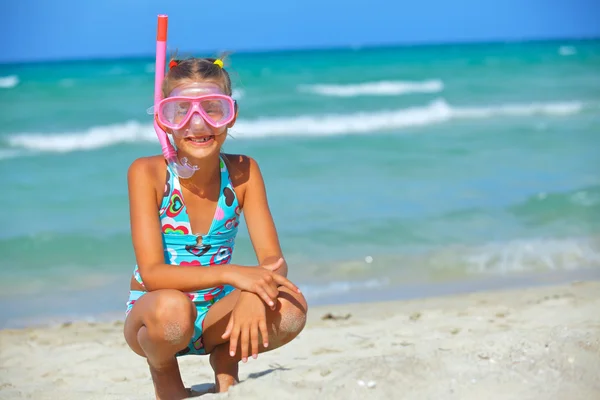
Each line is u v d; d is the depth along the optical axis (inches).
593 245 290.4
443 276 258.8
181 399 114.1
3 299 244.2
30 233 317.4
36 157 523.2
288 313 107.3
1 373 168.2
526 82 1057.5
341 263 272.8
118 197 389.4
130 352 185.8
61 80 1037.2
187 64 114.3
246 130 651.5
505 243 294.8
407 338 177.6
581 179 409.7
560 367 101.5
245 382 106.4
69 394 145.4
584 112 772.0
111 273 271.9
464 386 96.1
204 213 117.1
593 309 194.1
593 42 2682.1
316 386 102.3
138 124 681.6
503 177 420.2
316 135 616.1
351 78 1107.3
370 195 378.0
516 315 196.7
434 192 383.6
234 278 104.9
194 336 113.9
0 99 844.6
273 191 388.5
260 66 1369.3
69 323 219.0
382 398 93.7
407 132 629.9
